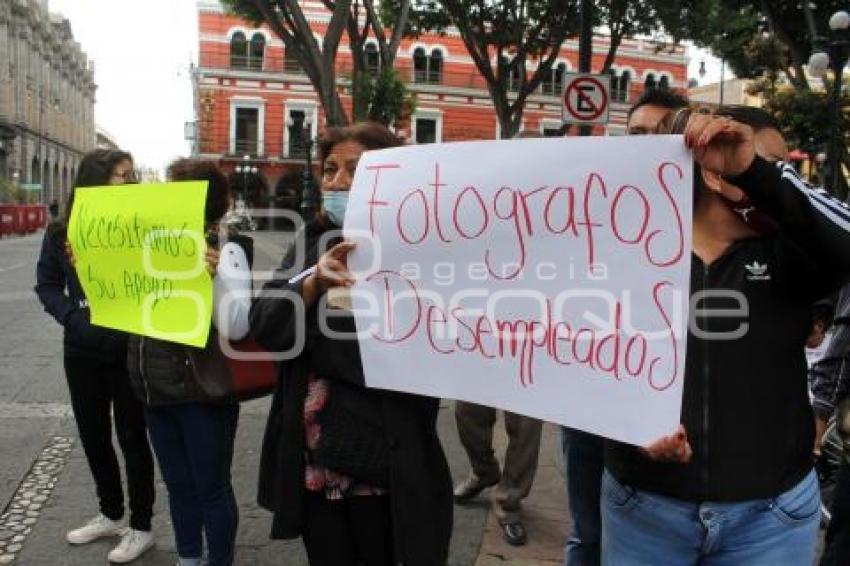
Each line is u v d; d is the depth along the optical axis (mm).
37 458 4582
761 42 16797
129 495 3393
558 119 43344
